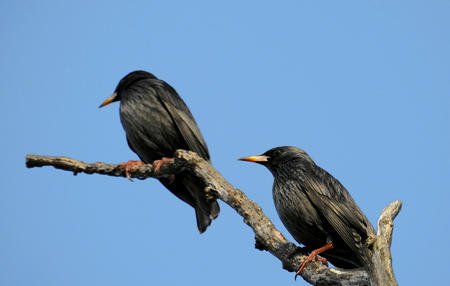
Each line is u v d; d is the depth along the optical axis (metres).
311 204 12.09
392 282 9.05
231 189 11.51
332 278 9.77
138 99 14.50
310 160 13.66
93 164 12.92
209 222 13.91
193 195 14.16
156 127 14.34
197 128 14.69
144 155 14.81
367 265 9.37
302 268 10.34
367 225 12.02
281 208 12.55
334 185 12.20
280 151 13.93
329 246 11.77
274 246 10.71
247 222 11.10
